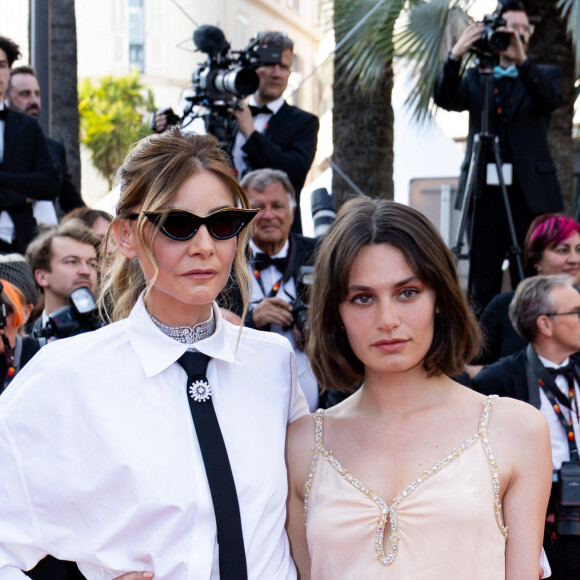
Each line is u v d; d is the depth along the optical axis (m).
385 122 7.41
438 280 1.86
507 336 4.00
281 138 4.90
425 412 1.92
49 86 6.73
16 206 4.68
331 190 7.14
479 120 5.00
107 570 1.79
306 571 1.97
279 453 1.90
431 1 6.50
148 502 1.72
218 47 4.42
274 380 1.97
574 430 3.28
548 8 6.31
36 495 1.74
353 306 1.89
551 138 6.45
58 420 1.75
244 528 1.78
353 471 1.89
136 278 1.96
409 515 1.79
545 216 4.36
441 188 8.57
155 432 1.76
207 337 1.87
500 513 1.81
